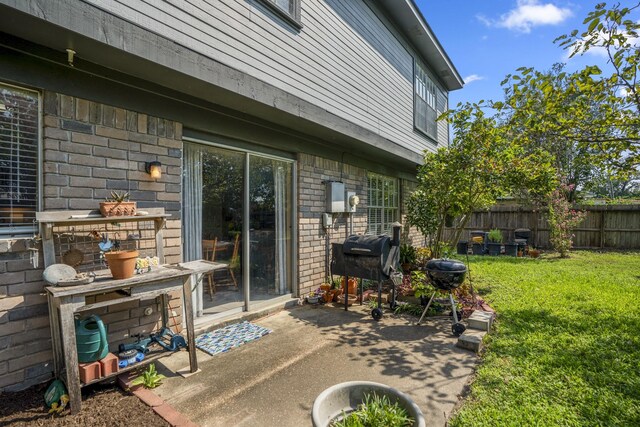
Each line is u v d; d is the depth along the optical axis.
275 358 3.43
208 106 4.04
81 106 2.99
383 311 5.06
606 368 3.15
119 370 2.76
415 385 2.90
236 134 4.43
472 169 6.00
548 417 2.40
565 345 3.66
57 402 2.51
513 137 5.74
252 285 4.82
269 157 5.09
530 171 6.04
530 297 5.65
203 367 3.23
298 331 4.21
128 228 3.36
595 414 2.46
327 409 1.96
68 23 2.42
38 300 2.77
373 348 3.69
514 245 11.70
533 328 4.18
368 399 2.02
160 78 3.34
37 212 2.57
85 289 2.45
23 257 2.70
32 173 2.80
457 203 6.47
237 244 4.64
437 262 4.40
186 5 3.34
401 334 4.12
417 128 9.06
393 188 9.47
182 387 2.87
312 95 5.12
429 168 6.98
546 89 4.03
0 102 2.67
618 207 12.69
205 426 2.37
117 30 2.70
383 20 7.38
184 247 3.97
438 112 11.07
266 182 5.09
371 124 6.82
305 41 5.00
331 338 3.97
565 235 11.02
